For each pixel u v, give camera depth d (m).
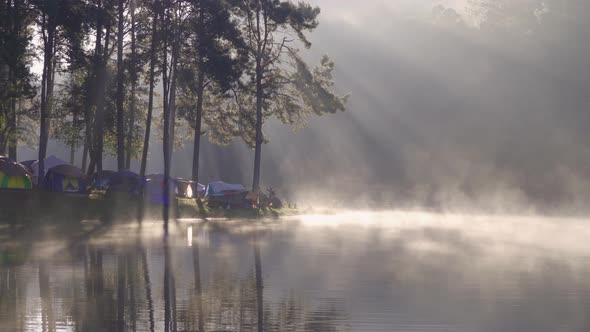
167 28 66.94
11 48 55.44
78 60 61.28
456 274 24.92
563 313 17.70
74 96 66.38
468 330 15.97
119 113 64.06
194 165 74.94
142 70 68.88
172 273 24.91
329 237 42.84
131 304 18.88
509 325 16.45
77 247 34.38
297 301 19.42
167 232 45.75
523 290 21.30
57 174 63.22
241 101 78.62
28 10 58.34
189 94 78.94
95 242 37.34
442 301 19.36
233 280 23.31
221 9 69.44
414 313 17.77
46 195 56.31
